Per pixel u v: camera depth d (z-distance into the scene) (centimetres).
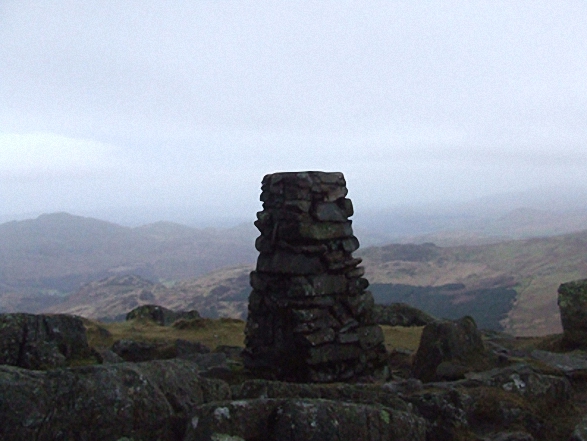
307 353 1575
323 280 1664
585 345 1933
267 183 1822
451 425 992
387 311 3634
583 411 1156
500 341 2622
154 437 800
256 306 1791
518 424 1033
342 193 1770
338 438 793
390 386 1166
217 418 775
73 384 787
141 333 3153
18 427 728
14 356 1371
